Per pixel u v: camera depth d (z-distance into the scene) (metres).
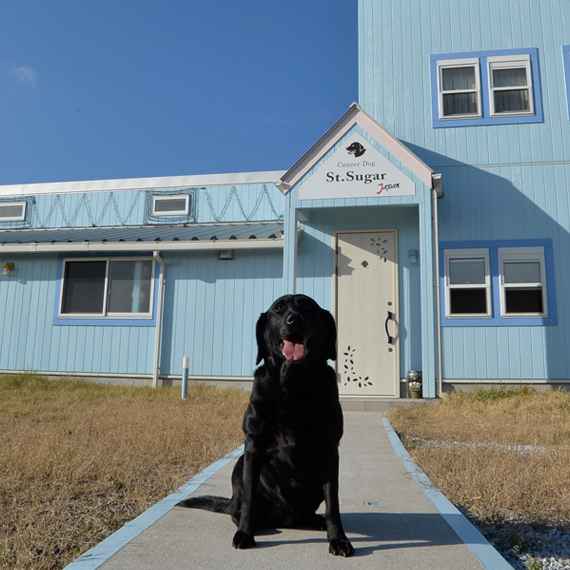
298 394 2.75
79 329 12.07
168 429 6.21
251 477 2.84
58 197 14.05
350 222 10.75
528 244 10.35
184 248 11.33
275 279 11.48
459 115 10.98
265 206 12.88
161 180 13.64
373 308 10.47
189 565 2.49
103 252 12.18
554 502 3.71
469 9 11.35
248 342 11.38
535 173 10.58
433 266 9.85
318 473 2.90
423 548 2.78
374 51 11.57
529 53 10.97
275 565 2.51
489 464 4.56
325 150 9.91
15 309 12.45
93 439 5.60
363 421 7.70
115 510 3.52
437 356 9.80
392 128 11.23
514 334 10.07
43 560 2.68
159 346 11.58
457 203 10.69
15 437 5.72
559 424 6.86
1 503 3.57
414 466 4.74
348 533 3.03
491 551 2.73
